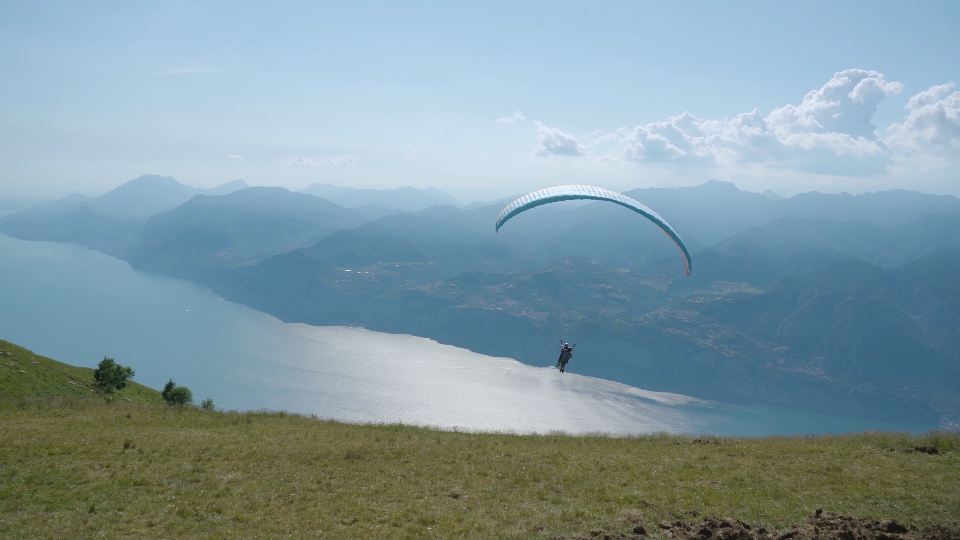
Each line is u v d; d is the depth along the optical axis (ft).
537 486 69.87
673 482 71.51
